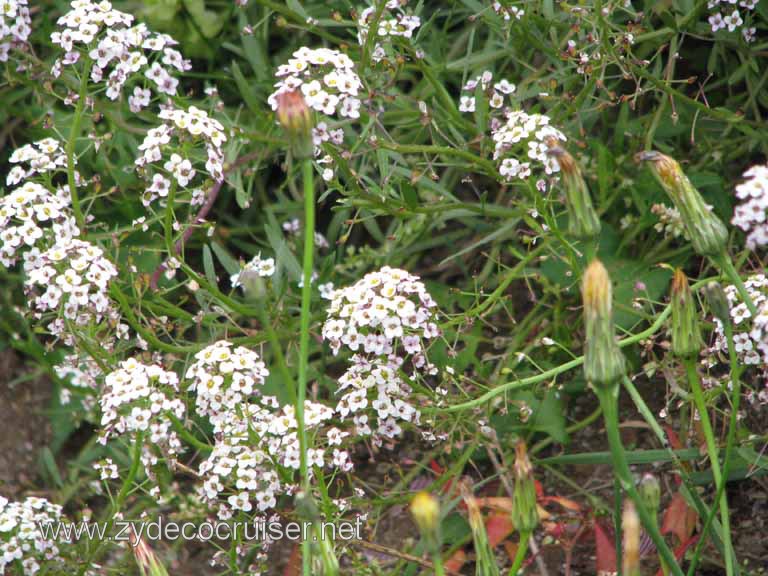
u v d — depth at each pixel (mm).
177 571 687
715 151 717
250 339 680
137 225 662
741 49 708
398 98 700
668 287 708
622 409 717
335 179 665
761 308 572
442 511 647
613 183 732
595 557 666
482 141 674
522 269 695
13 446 741
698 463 673
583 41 689
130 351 715
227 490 662
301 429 553
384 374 623
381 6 659
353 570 633
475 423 660
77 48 650
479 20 714
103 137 667
